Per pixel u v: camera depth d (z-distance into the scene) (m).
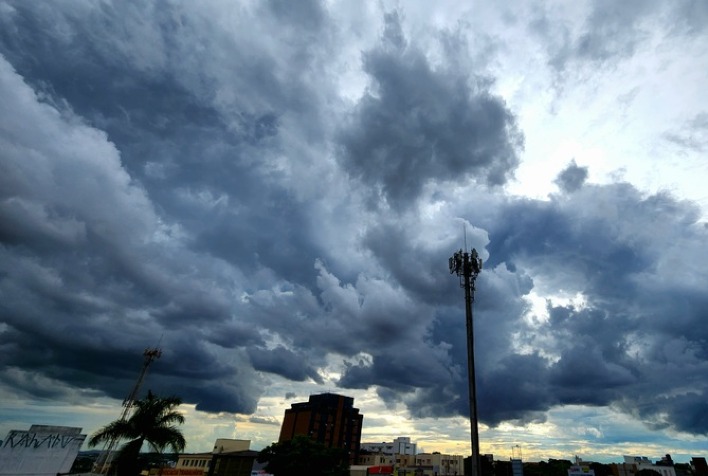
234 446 75.06
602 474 72.88
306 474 40.94
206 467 67.50
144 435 26.00
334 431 102.06
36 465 18.52
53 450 19.25
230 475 54.44
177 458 71.19
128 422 26.09
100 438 25.36
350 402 109.62
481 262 22.09
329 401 106.50
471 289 21.50
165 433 26.14
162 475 52.88
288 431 103.12
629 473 75.94
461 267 22.12
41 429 19.22
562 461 79.19
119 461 25.16
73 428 20.19
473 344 19.94
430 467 79.75
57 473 19.08
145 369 44.66
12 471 17.83
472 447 17.80
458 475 91.19
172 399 27.38
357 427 107.88
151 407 26.67
